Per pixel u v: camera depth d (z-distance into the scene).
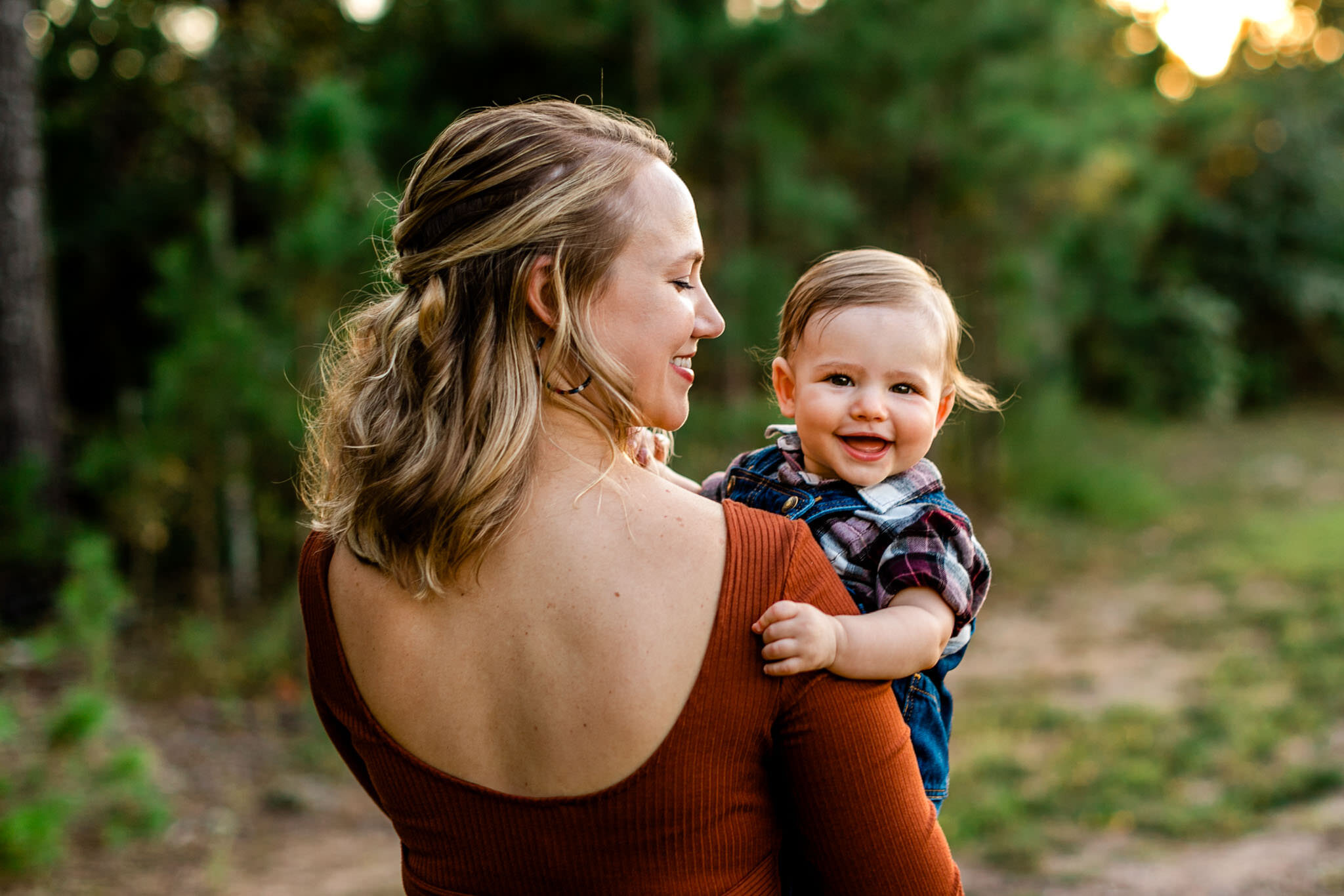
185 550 6.94
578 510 0.96
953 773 4.84
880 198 8.91
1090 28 9.49
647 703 0.91
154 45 7.01
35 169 6.20
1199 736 5.11
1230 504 11.38
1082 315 15.54
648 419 1.06
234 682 5.48
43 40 7.29
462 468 0.96
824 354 1.34
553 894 0.96
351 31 7.56
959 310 9.62
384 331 1.08
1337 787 4.39
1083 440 12.34
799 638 0.94
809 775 0.97
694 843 0.94
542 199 0.99
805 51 7.08
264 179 5.76
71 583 4.77
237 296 5.97
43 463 5.95
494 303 1.00
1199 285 19.34
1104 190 10.55
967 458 10.25
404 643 0.99
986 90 8.09
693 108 6.91
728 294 7.12
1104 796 4.50
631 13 6.52
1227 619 7.20
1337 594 7.50
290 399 5.70
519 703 0.95
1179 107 17.55
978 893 3.77
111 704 4.25
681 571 0.95
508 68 7.04
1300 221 19.36
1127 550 9.42
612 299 1.01
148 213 7.43
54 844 3.59
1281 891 3.57
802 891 1.06
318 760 4.81
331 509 1.12
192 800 4.27
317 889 3.62
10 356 6.06
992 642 7.09
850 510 1.29
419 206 1.06
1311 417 18.20
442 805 0.98
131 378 7.95
